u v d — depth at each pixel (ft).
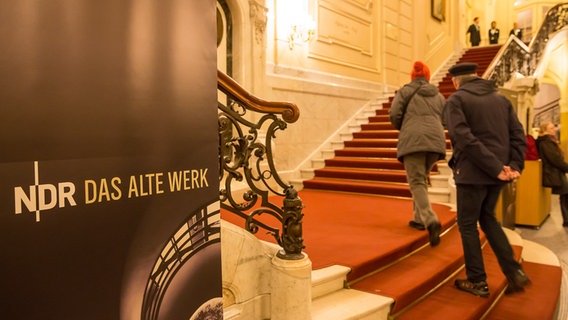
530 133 24.85
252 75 19.93
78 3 3.58
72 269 3.57
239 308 6.72
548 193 22.44
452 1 43.73
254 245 6.95
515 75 22.16
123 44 3.92
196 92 4.65
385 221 13.93
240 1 19.13
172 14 4.37
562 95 44.29
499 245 9.39
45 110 3.38
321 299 8.34
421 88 11.76
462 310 8.84
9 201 3.18
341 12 26.96
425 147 11.21
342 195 20.04
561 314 10.51
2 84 3.13
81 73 3.60
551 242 17.44
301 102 23.73
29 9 3.28
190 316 4.68
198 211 4.73
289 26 22.63
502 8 55.67
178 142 4.46
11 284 3.20
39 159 3.34
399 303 8.52
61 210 3.49
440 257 11.13
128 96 3.97
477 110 9.12
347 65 27.63
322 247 10.64
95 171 3.72
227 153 6.68
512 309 9.90
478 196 9.19
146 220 4.16
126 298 3.99
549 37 34.42
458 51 44.27
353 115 28.37
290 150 23.06
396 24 33.17
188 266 4.64
